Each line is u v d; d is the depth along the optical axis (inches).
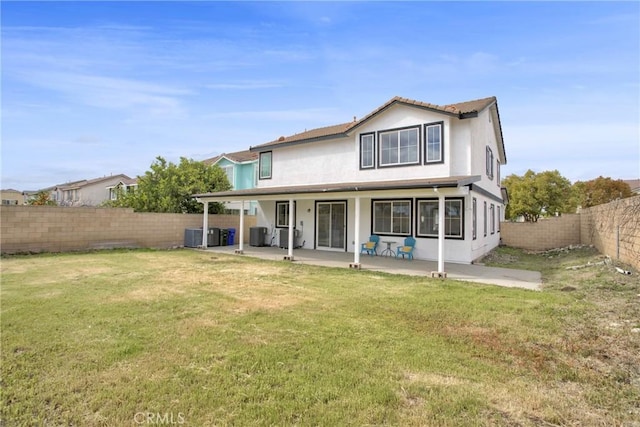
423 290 315.9
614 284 320.5
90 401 126.6
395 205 567.8
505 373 153.1
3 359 159.9
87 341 181.9
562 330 207.2
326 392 134.2
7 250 511.8
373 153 575.2
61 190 1879.9
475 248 529.0
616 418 121.3
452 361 164.4
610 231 471.8
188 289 310.5
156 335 192.4
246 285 332.5
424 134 521.7
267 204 764.6
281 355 167.8
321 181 671.8
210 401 127.3
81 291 294.4
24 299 264.2
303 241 692.7
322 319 225.8
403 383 142.3
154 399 128.4
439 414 121.0
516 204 1240.2
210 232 711.7
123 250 611.5
